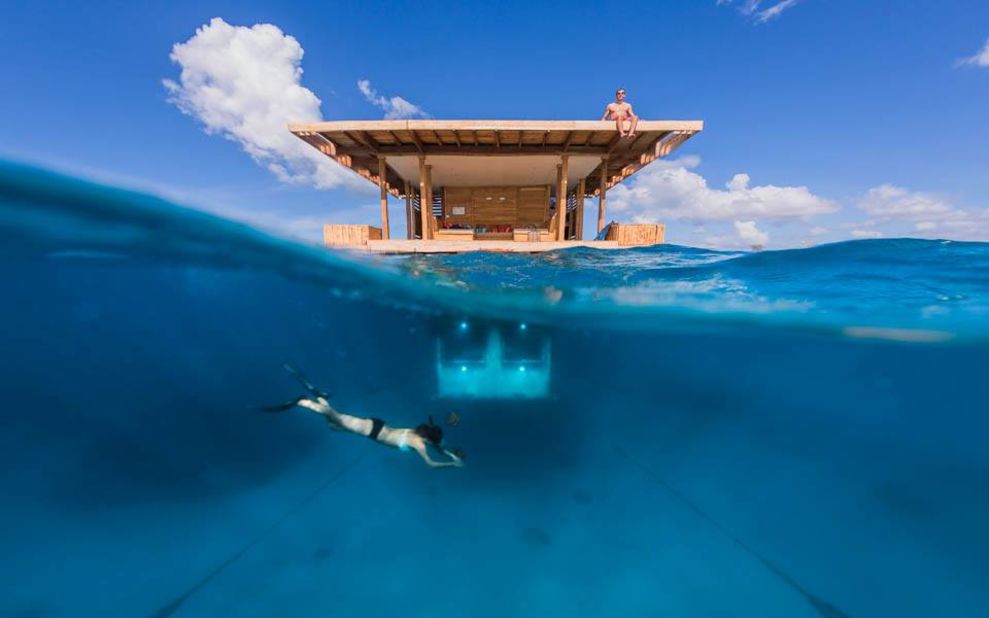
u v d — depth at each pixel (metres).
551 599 3.29
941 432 9.83
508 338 11.65
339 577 3.50
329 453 6.27
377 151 16.92
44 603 3.15
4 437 6.29
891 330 6.52
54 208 4.22
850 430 9.34
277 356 10.35
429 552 3.86
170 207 4.49
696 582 3.51
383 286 8.10
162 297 7.30
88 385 7.19
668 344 11.55
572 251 13.04
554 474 5.61
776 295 6.60
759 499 5.09
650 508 4.75
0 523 4.24
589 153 17.20
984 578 3.62
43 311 6.26
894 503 5.18
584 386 11.30
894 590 3.43
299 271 7.13
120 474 5.44
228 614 3.10
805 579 3.60
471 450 6.46
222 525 4.25
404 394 9.91
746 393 12.42
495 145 17.11
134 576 3.47
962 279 5.94
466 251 14.65
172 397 8.43
